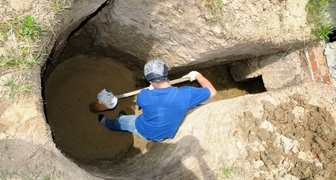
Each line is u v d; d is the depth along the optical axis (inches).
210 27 127.1
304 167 120.6
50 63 141.0
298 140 126.6
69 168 100.5
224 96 179.0
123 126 140.0
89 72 169.8
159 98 115.2
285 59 150.4
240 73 172.2
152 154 146.3
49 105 156.9
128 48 160.2
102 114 165.0
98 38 159.5
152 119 120.3
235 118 130.4
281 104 135.0
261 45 137.3
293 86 142.5
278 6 137.3
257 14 132.9
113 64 175.2
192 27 130.0
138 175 125.0
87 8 124.6
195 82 177.6
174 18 129.3
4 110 98.3
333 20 135.7
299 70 147.3
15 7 102.4
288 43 139.0
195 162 123.0
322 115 131.0
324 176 118.5
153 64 112.1
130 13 135.0
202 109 143.5
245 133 127.6
